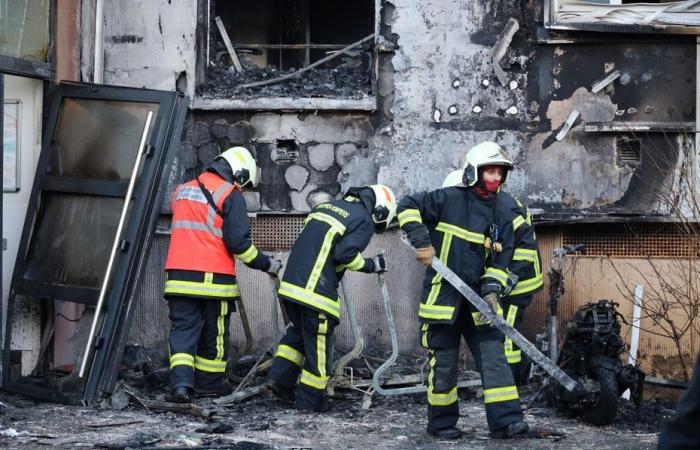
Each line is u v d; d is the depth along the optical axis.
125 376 7.82
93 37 8.32
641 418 6.95
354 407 7.31
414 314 8.30
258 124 8.38
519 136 8.26
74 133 7.59
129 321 7.25
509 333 5.92
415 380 7.70
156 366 8.35
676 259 8.02
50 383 7.33
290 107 8.28
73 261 7.41
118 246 7.23
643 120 8.16
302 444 6.06
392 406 7.36
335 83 8.63
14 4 7.41
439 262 6.03
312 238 7.04
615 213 8.18
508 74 8.26
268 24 9.71
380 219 7.20
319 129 8.36
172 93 7.43
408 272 8.32
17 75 7.47
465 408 7.41
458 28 8.27
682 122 8.12
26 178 7.75
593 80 8.20
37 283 7.45
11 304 7.52
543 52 8.23
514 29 8.20
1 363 7.43
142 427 6.46
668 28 8.03
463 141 8.30
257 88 8.54
